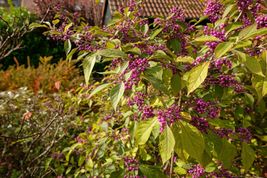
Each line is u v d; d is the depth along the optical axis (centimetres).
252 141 299
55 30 212
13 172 358
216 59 160
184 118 161
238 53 143
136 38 206
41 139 391
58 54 973
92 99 381
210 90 194
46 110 450
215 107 198
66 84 641
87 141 310
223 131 190
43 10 835
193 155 151
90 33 207
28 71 684
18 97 487
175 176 235
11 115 444
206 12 219
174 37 212
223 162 172
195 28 237
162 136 152
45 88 620
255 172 298
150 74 157
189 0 344
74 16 255
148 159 253
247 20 194
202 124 172
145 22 225
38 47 951
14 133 404
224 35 171
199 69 147
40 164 371
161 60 169
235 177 225
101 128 302
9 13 865
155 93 204
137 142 159
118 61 186
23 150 371
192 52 201
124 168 239
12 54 916
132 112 231
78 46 203
